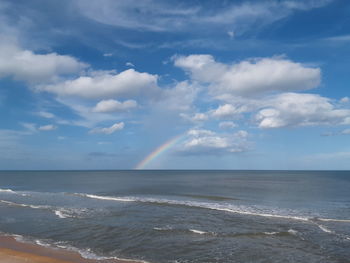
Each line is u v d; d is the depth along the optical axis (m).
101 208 26.39
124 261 12.94
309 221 21.14
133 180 83.19
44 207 26.62
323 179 90.19
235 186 56.94
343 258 13.58
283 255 13.92
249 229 18.56
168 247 14.99
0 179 89.56
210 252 14.28
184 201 32.00
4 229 18.75
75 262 12.70
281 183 67.81
